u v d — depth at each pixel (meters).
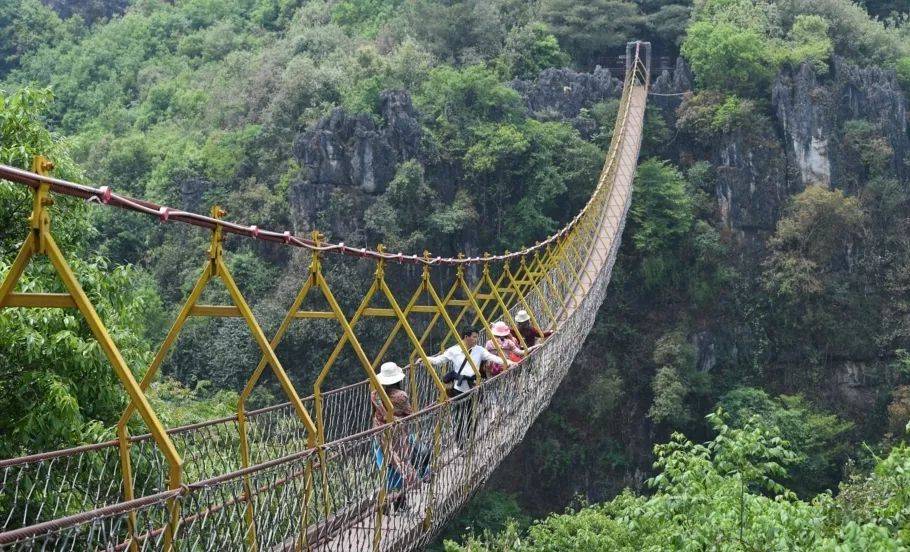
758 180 49.03
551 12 57.59
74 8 75.88
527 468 40.41
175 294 40.75
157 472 7.91
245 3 72.81
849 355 45.25
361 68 49.03
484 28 54.75
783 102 50.16
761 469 9.44
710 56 51.09
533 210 44.72
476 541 18.56
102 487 8.73
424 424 9.06
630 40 59.16
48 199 4.62
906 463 8.92
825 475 38.53
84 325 10.12
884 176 50.09
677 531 9.12
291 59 53.91
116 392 10.05
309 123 45.28
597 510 18.41
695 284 46.28
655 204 46.28
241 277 40.16
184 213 5.52
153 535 5.75
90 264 10.92
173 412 15.12
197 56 67.19
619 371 44.09
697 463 9.52
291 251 41.50
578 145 47.12
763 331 45.97
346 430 10.64
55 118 63.16
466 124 46.16
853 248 46.88
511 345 13.48
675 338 43.53
